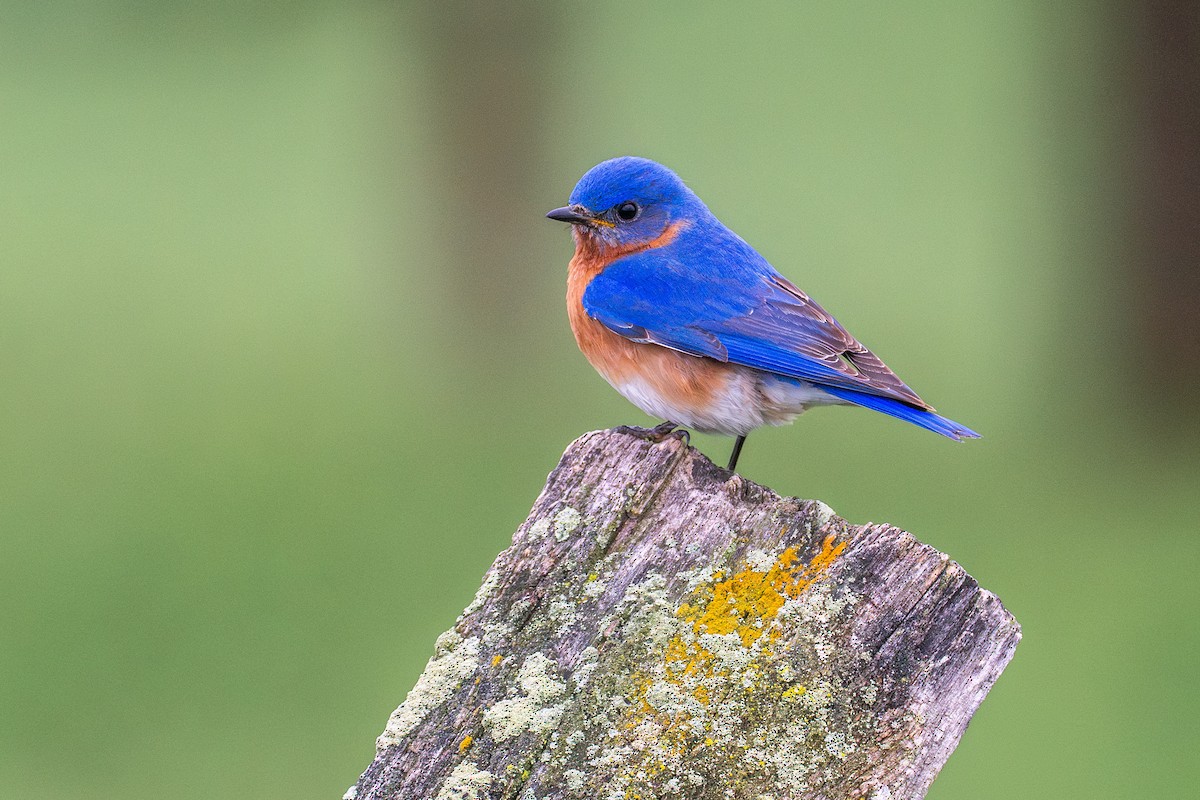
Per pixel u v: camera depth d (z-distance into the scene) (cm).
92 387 1925
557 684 454
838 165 2959
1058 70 2442
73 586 1345
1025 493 1544
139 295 2388
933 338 2117
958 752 1154
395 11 2744
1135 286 1828
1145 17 1805
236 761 1107
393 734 451
